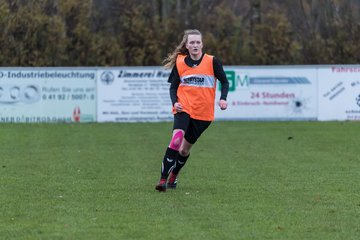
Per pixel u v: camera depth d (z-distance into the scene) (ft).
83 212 81.76
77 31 318.65
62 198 91.50
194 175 114.32
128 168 123.44
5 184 104.01
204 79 95.35
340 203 87.81
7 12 317.22
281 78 238.48
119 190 98.17
